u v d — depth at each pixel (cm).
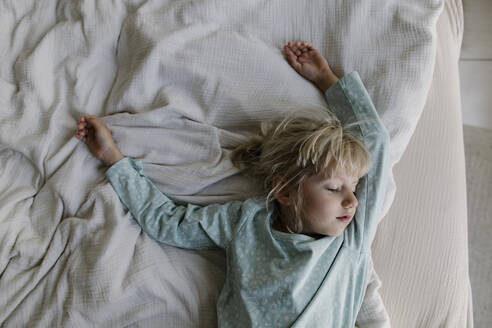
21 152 93
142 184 93
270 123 98
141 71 99
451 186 104
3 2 105
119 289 84
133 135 98
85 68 102
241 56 101
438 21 122
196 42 102
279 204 94
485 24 163
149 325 88
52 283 86
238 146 99
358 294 90
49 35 102
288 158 89
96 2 106
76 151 94
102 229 89
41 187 94
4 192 92
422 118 110
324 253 88
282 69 102
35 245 87
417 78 101
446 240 99
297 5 107
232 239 90
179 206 94
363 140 92
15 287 85
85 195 92
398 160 100
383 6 105
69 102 100
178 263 91
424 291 95
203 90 101
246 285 85
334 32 105
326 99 102
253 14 107
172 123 99
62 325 83
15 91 98
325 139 84
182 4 106
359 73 103
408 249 98
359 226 90
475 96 157
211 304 90
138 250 89
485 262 136
